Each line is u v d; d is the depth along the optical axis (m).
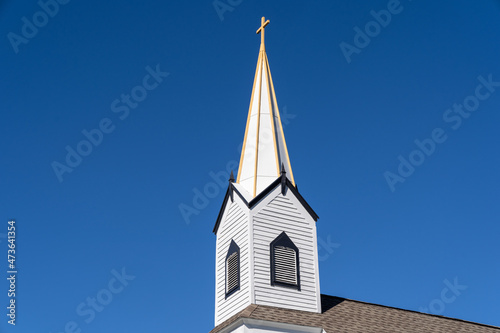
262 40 43.72
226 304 36.81
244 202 37.16
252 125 40.44
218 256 39.09
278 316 33.94
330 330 34.19
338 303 38.53
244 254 36.03
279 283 35.44
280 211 37.31
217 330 35.00
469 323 43.19
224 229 39.06
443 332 39.66
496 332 43.38
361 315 37.88
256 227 36.28
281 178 37.94
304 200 38.16
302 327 33.97
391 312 40.16
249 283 34.88
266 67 42.62
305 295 35.97
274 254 36.03
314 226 38.03
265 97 41.25
